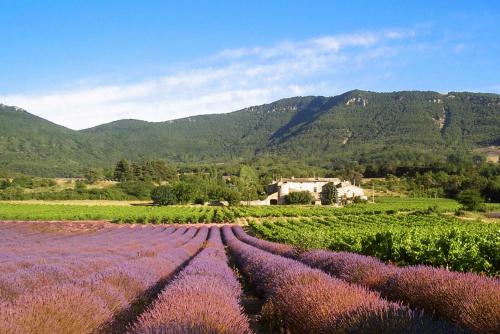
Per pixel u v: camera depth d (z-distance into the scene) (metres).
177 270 14.44
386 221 52.44
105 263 13.20
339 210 71.31
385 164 157.50
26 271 10.36
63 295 6.56
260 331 8.27
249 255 16.64
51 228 49.88
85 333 5.97
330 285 7.31
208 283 8.37
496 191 81.44
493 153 180.88
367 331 4.82
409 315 5.01
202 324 5.02
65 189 106.06
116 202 96.31
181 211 71.12
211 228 51.75
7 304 6.07
